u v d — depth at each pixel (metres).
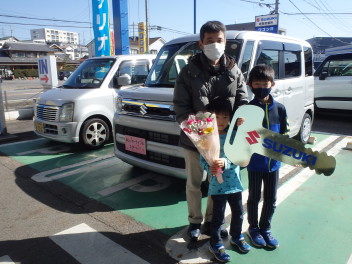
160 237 2.83
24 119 9.56
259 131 2.14
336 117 8.66
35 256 2.63
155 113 3.43
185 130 2.18
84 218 3.23
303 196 3.59
